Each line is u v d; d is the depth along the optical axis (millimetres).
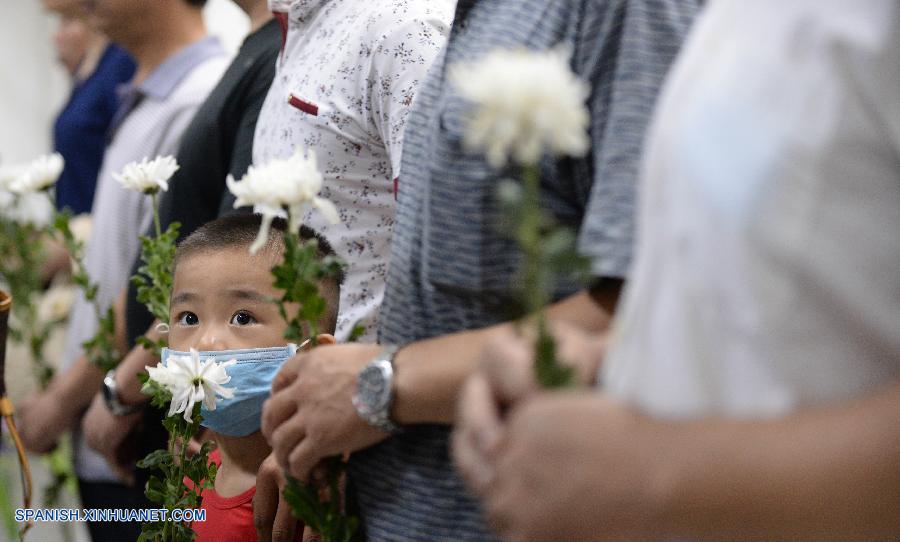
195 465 1740
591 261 933
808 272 825
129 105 3186
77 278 2547
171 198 2576
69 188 4137
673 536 806
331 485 1476
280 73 2176
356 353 1412
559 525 832
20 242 3332
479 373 982
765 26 877
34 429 3133
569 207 1321
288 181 1311
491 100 864
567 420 844
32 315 3338
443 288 1374
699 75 913
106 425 2736
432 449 1415
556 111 859
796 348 832
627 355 918
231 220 1965
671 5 1251
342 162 2012
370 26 1972
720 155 859
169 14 3146
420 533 1418
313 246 1364
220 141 2514
